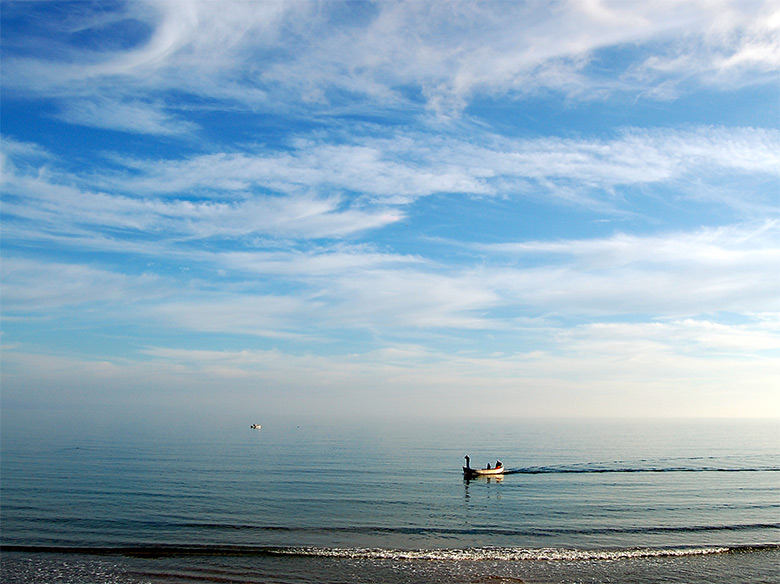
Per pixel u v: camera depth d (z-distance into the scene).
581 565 35.38
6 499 53.12
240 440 143.75
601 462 94.12
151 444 124.88
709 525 45.09
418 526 44.28
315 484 63.91
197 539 39.84
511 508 51.38
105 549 37.50
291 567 34.59
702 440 170.12
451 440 154.25
